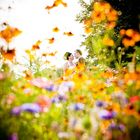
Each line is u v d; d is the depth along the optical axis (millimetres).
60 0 4633
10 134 2055
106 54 5859
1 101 2307
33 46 4020
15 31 2816
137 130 2201
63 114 2432
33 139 2199
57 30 4566
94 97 2863
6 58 2914
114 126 2146
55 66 4203
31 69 4000
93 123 2074
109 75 4238
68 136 2080
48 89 2598
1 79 2551
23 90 2633
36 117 2289
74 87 2766
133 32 3408
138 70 2793
